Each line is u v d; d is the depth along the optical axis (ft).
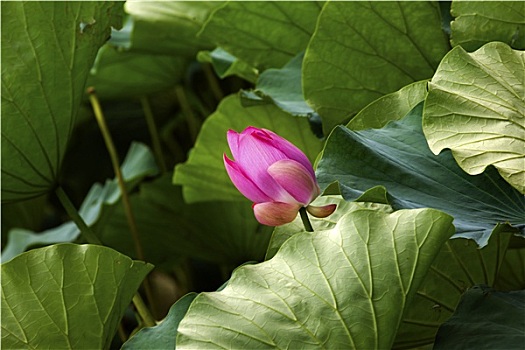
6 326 8.80
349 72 9.78
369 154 8.45
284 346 7.94
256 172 8.40
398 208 8.11
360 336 7.94
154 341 8.71
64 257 8.80
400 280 7.93
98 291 8.89
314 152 10.75
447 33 9.52
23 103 10.06
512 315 7.88
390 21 9.64
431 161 8.54
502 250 8.88
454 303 8.88
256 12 10.59
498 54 8.34
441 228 7.88
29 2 9.89
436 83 8.28
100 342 9.02
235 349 7.94
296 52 10.77
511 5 8.93
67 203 10.44
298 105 10.19
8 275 8.75
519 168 7.99
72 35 10.11
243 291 8.07
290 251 8.09
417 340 8.94
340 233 8.04
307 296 7.99
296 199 8.40
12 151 10.14
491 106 8.16
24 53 9.98
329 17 9.67
